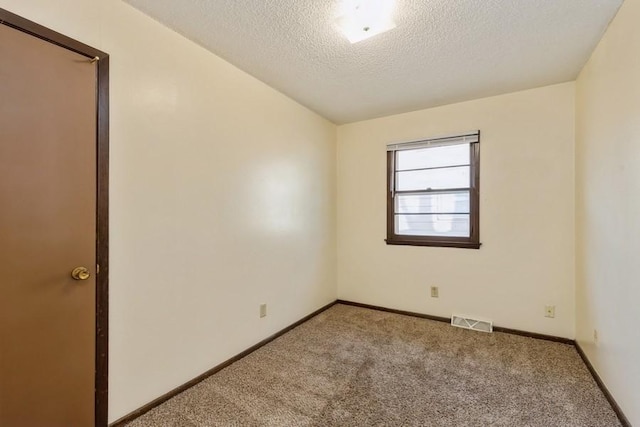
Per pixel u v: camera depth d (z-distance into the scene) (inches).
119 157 63.9
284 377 83.0
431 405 70.7
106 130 61.5
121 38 64.1
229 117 90.6
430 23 71.4
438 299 127.5
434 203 130.2
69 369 56.6
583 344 93.0
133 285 66.6
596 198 80.8
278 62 90.4
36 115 52.1
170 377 74.1
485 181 118.0
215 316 86.1
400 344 103.9
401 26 72.7
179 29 74.2
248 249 97.7
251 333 98.7
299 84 105.7
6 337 49.5
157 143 71.2
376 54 85.8
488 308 117.8
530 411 68.3
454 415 67.2
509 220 114.0
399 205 138.6
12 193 49.8
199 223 81.4
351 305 148.9
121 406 64.4
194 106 79.9
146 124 68.9
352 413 68.0
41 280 53.0
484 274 118.4
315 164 134.6
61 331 55.6
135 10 66.6
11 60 49.4
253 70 95.3
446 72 96.9
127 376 65.4
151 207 70.0
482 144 118.6
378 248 142.0
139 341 67.7
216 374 84.5
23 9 50.6
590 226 86.2
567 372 85.0
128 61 65.3
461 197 124.6
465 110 121.7
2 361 49.2
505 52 84.7
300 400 72.7
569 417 66.2
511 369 86.8
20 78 50.3
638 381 57.2
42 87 52.8
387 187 139.6
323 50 83.7
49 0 53.6
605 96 74.0
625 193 62.6
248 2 64.6
